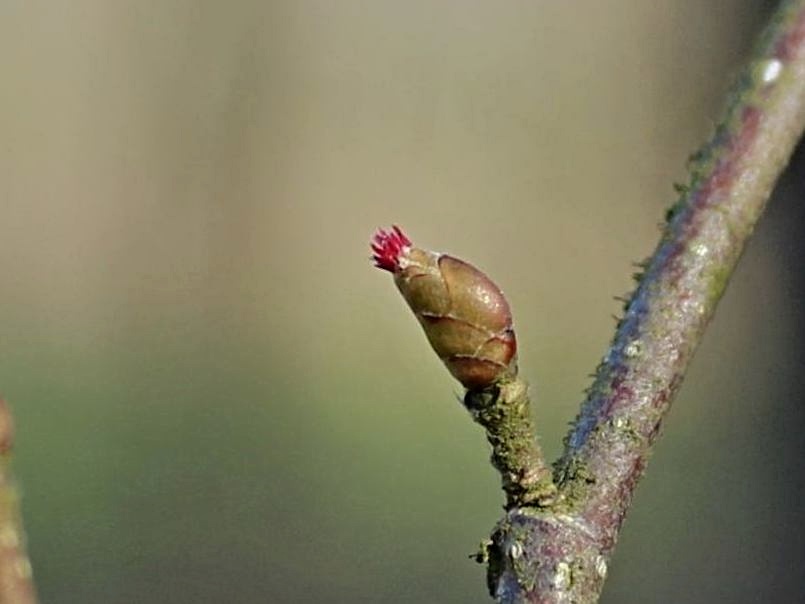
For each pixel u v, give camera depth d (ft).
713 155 0.51
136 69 1.31
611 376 0.48
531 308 1.28
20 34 1.31
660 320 0.48
